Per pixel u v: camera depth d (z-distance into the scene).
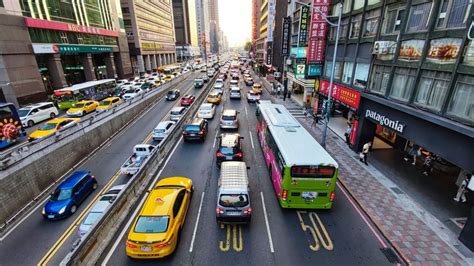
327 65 25.95
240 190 11.00
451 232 10.88
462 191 12.89
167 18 111.56
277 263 9.46
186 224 11.58
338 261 9.55
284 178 11.60
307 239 10.70
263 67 78.31
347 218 12.04
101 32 56.03
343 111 29.73
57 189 13.69
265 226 11.48
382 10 16.28
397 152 19.42
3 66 32.06
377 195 13.66
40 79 37.75
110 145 22.92
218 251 10.03
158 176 16.22
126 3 76.06
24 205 14.27
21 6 34.78
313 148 12.85
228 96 42.91
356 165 17.20
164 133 22.55
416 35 13.42
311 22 25.44
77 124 20.88
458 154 10.56
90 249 9.34
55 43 41.72
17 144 21.31
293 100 39.12
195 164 17.89
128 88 46.66
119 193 12.23
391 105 14.78
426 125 12.36
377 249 10.15
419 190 14.12
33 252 10.84
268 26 67.00
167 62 113.62
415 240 10.44
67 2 44.56
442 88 11.89
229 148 16.98
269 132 16.38
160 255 9.13
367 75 18.41
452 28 11.19
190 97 35.78
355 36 20.23
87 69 52.91
